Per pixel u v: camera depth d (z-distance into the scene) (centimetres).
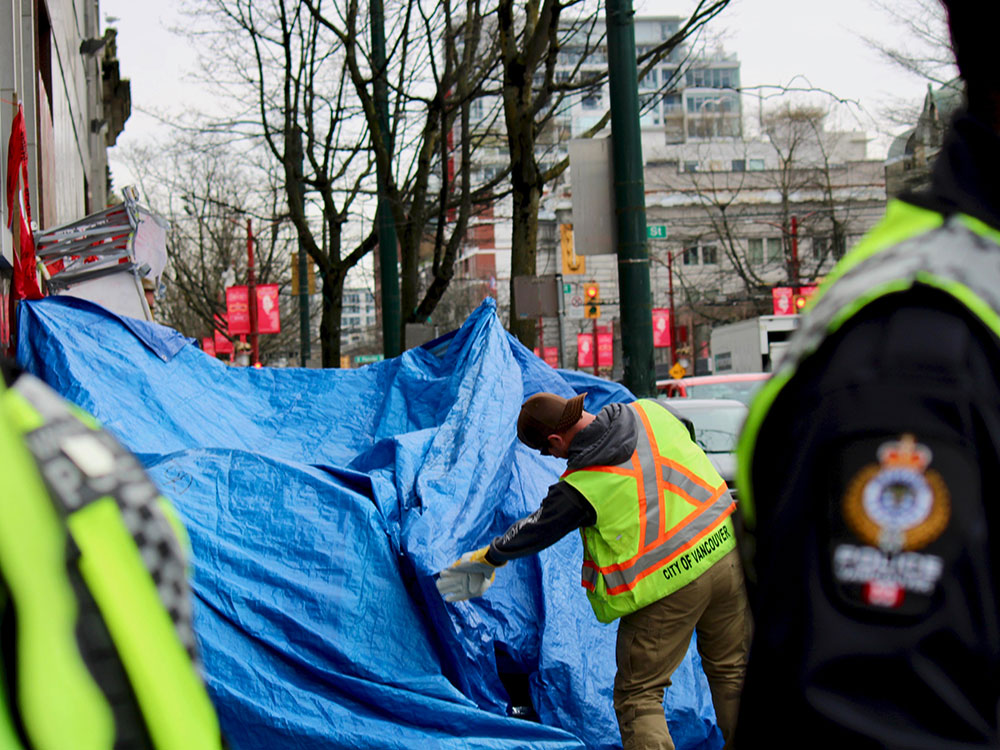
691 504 454
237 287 3194
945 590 97
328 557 514
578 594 570
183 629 90
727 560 458
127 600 83
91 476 85
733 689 472
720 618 469
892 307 105
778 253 7038
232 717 470
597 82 1417
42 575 78
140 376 675
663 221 7038
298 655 487
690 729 532
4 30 945
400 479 563
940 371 100
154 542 88
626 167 962
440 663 506
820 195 6812
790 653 104
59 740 77
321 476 546
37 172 1112
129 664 82
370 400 728
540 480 639
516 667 541
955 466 98
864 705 99
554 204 7612
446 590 481
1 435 80
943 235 108
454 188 2183
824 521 103
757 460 113
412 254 1861
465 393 638
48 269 977
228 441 685
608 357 6006
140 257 974
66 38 1708
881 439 100
